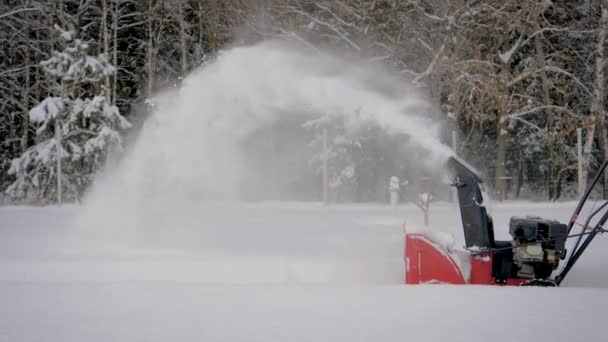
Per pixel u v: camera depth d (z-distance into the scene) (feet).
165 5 92.32
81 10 87.56
